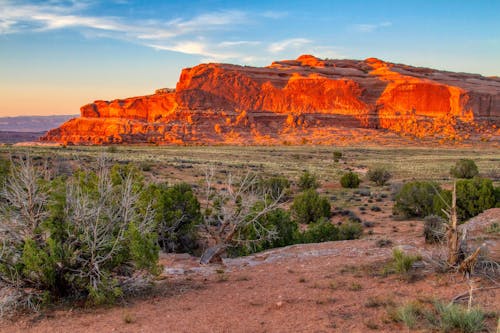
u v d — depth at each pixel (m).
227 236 12.00
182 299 7.95
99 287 7.66
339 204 34.06
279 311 6.99
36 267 7.29
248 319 6.69
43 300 7.44
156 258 8.16
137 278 8.45
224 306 7.43
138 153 88.56
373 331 5.89
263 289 8.41
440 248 9.70
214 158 85.56
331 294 7.72
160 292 8.45
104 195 8.63
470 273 7.91
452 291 7.30
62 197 8.23
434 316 6.22
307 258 11.23
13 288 7.39
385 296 7.34
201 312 7.13
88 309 7.44
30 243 7.46
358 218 26.67
